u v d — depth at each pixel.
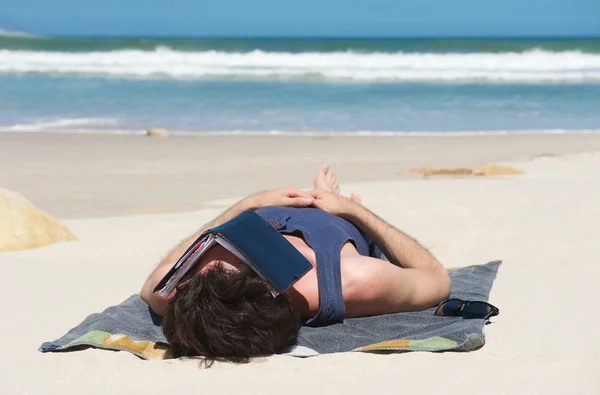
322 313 3.64
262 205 4.20
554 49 33.75
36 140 14.73
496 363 3.21
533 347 3.41
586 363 3.21
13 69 28.78
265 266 3.29
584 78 27.53
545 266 5.07
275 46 35.78
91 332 3.64
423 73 28.59
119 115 18.66
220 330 3.22
